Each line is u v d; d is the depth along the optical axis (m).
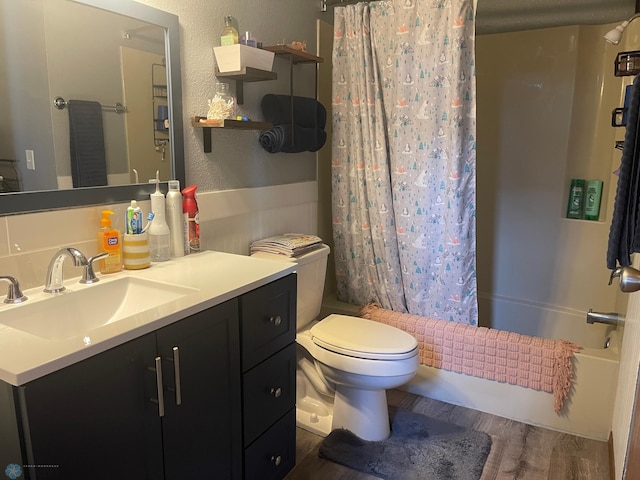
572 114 2.81
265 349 1.57
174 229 1.71
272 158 2.27
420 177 2.29
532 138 2.94
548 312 2.93
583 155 2.83
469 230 2.26
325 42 2.59
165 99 1.69
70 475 0.99
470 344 2.25
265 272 1.56
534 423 2.18
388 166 2.40
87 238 1.48
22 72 1.28
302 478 1.82
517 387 2.19
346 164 2.52
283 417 1.73
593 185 2.80
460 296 2.31
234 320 1.41
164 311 1.19
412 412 2.25
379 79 2.36
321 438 2.09
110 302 1.42
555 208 2.92
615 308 2.68
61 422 0.96
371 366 1.86
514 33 2.89
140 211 1.56
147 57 1.61
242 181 2.10
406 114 2.28
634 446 1.29
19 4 1.26
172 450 1.24
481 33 2.97
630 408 1.48
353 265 2.62
